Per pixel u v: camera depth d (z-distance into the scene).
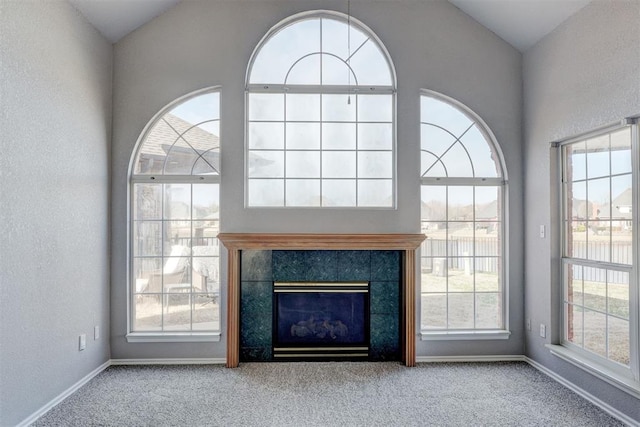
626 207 2.60
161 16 3.59
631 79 2.47
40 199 2.59
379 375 3.26
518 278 3.67
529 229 3.58
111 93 3.55
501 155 3.70
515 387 3.04
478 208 3.74
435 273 3.71
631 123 2.51
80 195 3.06
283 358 3.58
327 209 3.61
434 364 3.54
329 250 3.60
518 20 3.37
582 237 3.04
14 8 2.36
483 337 3.62
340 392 2.93
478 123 3.72
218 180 3.64
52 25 2.72
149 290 3.64
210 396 2.86
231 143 3.58
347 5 3.64
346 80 3.73
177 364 3.51
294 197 3.68
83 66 3.10
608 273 2.76
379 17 3.66
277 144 3.69
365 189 3.69
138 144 3.63
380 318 3.62
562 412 2.64
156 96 3.57
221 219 3.57
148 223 3.65
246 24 3.62
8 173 2.30
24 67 2.44
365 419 2.53
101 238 3.37
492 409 2.68
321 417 2.56
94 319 3.25
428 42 3.67
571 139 3.13
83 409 2.67
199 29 3.60
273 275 3.59
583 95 2.90
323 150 3.70
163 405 2.72
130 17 3.39
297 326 3.65
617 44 2.58
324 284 3.58
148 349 3.53
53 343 2.72
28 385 2.47
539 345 3.42
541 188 3.41
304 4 3.62
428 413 2.62
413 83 3.66
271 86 3.67
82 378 3.07
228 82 3.60
